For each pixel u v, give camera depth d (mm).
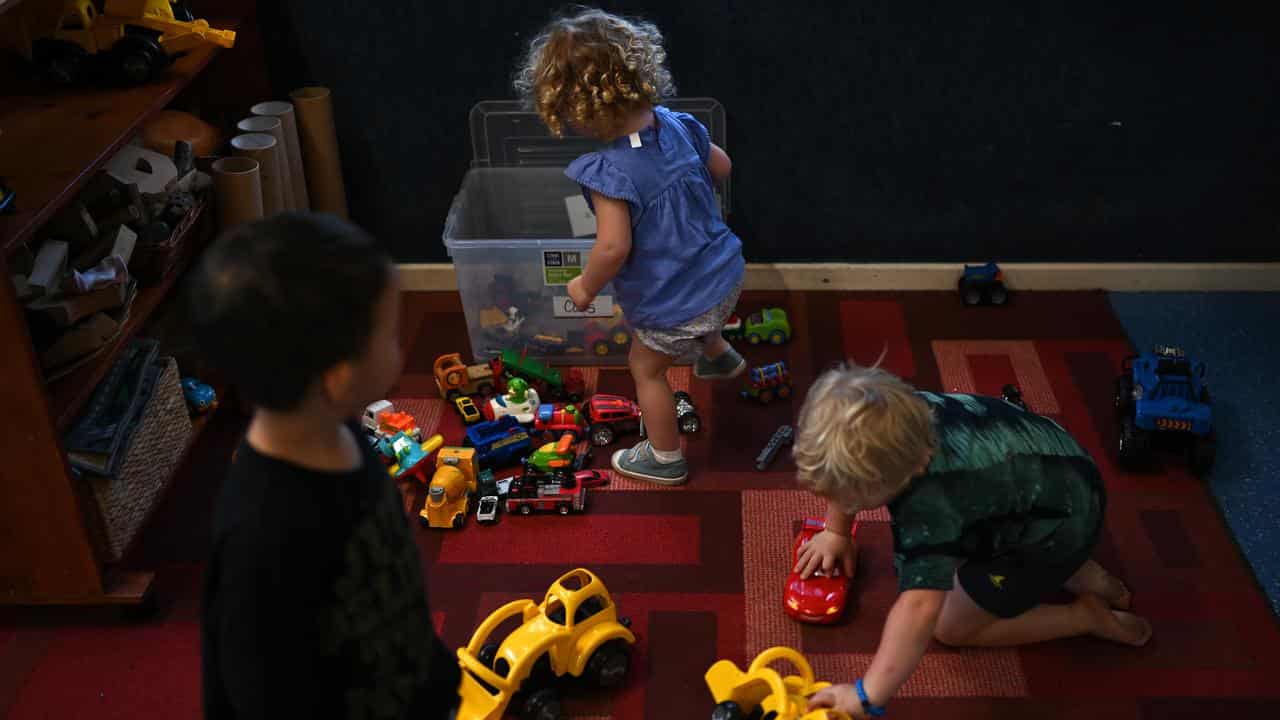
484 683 2064
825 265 3441
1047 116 3156
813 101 3150
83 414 2393
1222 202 3264
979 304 3367
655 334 2477
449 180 3334
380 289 1101
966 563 2088
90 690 2234
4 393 2045
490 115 3191
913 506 1786
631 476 2730
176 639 2346
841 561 2389
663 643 2299
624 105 2246
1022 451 1889
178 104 3029
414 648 1299
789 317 3348
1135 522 2566
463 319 3383
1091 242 3377
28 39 2502
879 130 3197
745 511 2637
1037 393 2996
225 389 2951
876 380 1721
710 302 2441
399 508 1281
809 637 2311
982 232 3379
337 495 1148
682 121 2477
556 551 2539
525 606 2123
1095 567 2268
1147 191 3266
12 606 2420
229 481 1159
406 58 3109
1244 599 2369
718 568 2482
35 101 2402
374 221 3422
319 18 3043
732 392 3039
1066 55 3049
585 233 3336
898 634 1782
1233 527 2553
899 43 3045
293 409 1104
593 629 2123
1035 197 3303
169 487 2615
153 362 2561
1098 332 3234
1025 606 2092
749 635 2316
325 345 1066
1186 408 2629
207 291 1060
